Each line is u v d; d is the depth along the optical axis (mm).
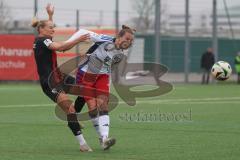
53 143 26156
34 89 65812
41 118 36562
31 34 75312
